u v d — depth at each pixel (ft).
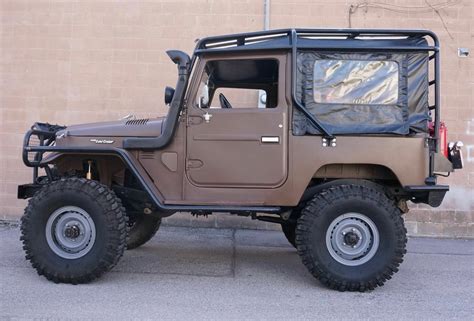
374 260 16.65
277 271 19.48
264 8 27.84
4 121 28.71
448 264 21.47
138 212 19.02
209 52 17.51
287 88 17.17
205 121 17.46
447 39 27.48
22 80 28.73
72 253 17.11
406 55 17.24
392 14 27.63
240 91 20.40
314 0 27.78
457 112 27.35
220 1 28.04
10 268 18.89
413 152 17.03
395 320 14.43
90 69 28.50
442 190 17.01
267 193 17.28
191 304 15.37
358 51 17.25
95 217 16.79
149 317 14.17
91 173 19.08
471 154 27.32
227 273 19.04
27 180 28.60
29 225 16.97
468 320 14.53
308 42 17.30
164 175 17.70
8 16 28.81
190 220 28.07
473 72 27.35
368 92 17.17
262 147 17.22
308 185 17.85
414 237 27.45
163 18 28.25
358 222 16.89
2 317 13.91
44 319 13.83
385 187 18.11
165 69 28.25
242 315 14.53
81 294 16.02
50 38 28.63
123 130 18.31
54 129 19.58
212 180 17.44
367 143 17.02
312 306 15.44
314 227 16.69
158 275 18.49
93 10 28.48
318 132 16.97
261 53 17.39
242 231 27.61
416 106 17.21
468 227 27.30
